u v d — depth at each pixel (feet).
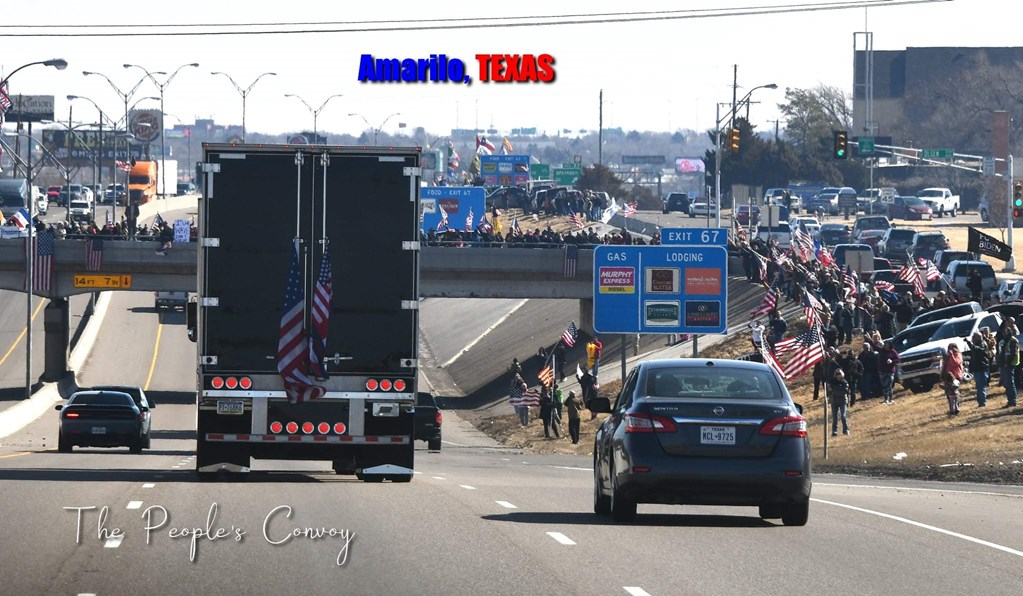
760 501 156.46
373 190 209.87
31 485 208.85
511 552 137.59
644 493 156.25
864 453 352.49
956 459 311.27
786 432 156.66
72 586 114.62
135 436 358.02
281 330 209.05
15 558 130.00
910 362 450.30
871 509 191.01
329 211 209.36
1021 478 272.31
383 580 119.55
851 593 116.57
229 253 208.23
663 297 476.13
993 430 348.18
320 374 210.59
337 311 210.59
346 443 212.23
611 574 124.26
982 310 484.74
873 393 467.93
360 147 209.05
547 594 113.50
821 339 404.57
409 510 177.58
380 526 158.61
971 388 429.38
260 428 210.79
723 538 151.53
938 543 151.33
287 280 209.15
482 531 154.81
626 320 476.13
